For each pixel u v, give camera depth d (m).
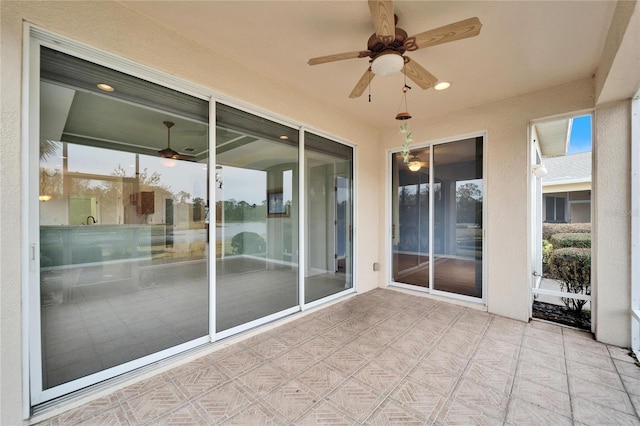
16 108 1.59
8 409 1.55
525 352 2.48
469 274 3.80
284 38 2.35
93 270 2.01
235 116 2.81
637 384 2.01
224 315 2.72
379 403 1.81
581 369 2.21
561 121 3.40
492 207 3.50
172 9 2.03
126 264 2.17
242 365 2.27
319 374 2.14
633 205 2.59
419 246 4.36
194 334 2.51
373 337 2.78
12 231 1.58
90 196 1.98
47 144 1.79
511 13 2.00
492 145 3.52
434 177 4.14
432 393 1.92
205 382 2.04
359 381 2.05
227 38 2.37
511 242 3.35
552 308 3.57
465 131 3.76
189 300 2.50
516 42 2.34
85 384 1.92
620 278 2.63
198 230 2.55
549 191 5.35
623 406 1.78
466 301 3.78
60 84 1.83
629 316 2.58
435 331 2.93
